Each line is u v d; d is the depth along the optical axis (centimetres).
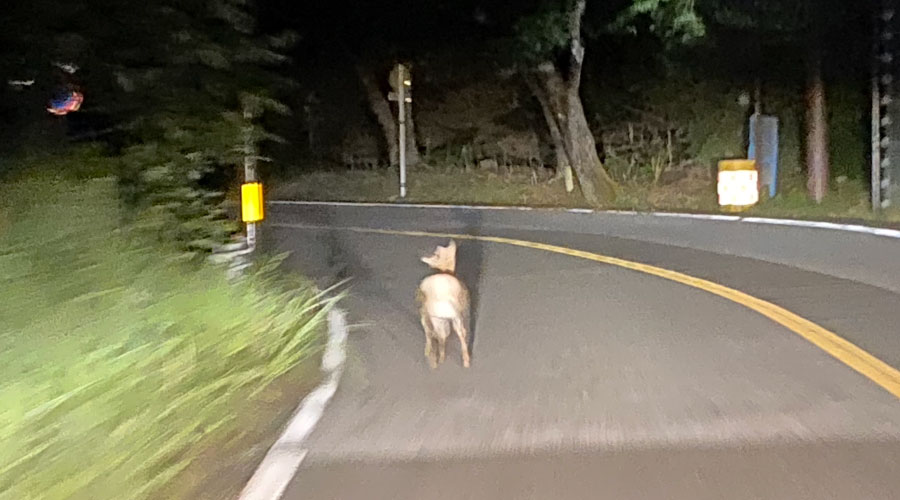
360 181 3272
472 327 1046
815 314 1065
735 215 2134
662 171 2888
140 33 1314
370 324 1073
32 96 1288
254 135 1364
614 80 3016
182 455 637
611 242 1753
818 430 672
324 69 3459
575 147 2797
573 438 666
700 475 591
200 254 1187
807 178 2408
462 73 3288
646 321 1052
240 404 750
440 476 601
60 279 916
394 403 760
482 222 2189
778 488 569
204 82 1353
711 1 2352
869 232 1762
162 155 1283
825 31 2325
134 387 698
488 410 736
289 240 1906
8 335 783
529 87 3186
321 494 577
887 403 734
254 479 601
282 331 936
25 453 588
